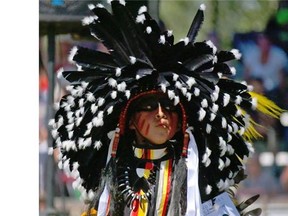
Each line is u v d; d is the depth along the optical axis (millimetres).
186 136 9195
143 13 9250
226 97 9000
